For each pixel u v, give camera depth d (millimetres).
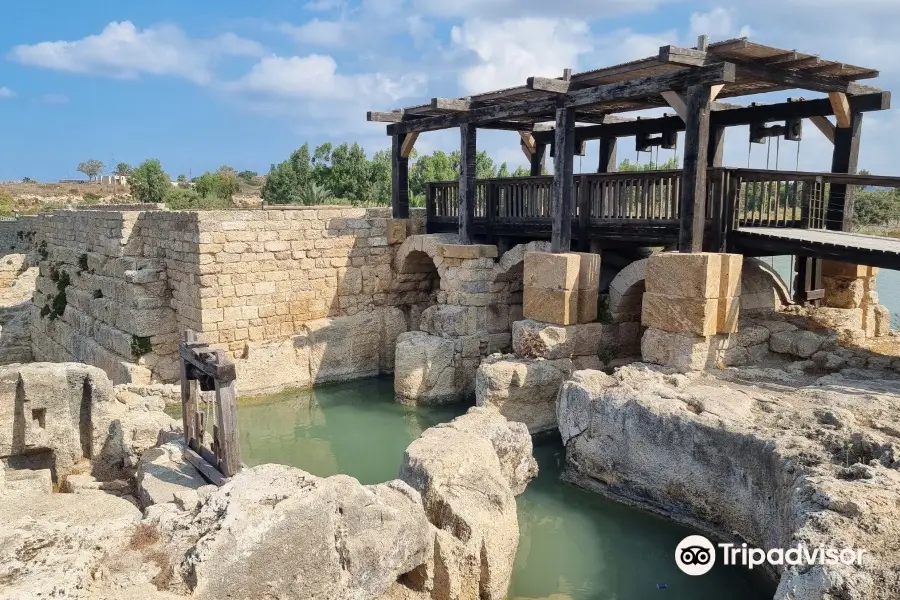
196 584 5125
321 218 16297
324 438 13461
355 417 14555
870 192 31609
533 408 12602
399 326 17500
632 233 12672
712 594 8250
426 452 8430
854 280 13258
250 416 14602
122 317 16500
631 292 13266
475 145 15789
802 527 6090
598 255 13047
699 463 8781
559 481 10984
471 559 7289
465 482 8156
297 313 16156
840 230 12922
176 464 8320
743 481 8250
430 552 6895
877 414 8469
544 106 13562
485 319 15438
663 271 11133
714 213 11383
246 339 15383
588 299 13039
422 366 14828
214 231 14625
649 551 9125
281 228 15648
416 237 16891
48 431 9125
